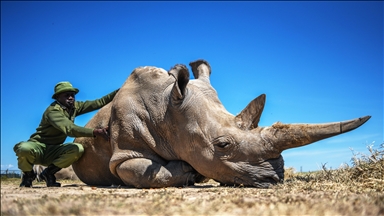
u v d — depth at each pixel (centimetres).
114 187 771
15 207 422
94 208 407
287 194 548
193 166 728
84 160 859
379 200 462
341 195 514
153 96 767
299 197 491
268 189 642
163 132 752
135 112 768
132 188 740
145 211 403
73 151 823
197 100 731
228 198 491
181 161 750
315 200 459
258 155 676
